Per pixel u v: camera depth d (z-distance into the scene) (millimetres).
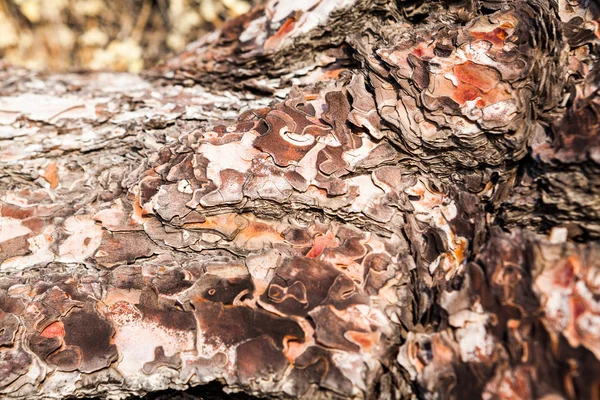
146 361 561
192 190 598
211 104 716
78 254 613
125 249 608
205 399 588
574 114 557
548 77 573
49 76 784
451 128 577
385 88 598
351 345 552
